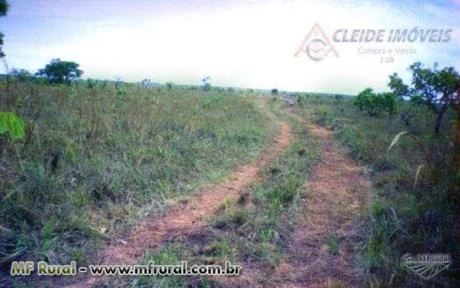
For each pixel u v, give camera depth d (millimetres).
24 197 4504
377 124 15695
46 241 3939
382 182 7043
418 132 12805
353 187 7027
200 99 17578
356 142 10914
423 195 5496
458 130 5535
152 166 6539
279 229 4883
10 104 7148
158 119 9633
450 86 9617
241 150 9258
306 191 6422
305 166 8234
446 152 5660
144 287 3496
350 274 3979
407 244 4371
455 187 5066
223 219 4926
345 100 31438
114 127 8266
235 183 6883
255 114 17297
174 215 5215
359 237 4773
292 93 40750
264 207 5551
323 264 4184
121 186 5535
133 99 12281
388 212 5281
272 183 6727
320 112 21609
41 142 6152
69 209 4609
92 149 6492
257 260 4160
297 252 4445
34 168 5082
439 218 4668
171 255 4027
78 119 8055
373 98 19172
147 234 4598
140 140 7660
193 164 7309
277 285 3756
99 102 10828
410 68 11953
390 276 3729
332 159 9508
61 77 15562
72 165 5680
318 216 5539
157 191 5754
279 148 10500
